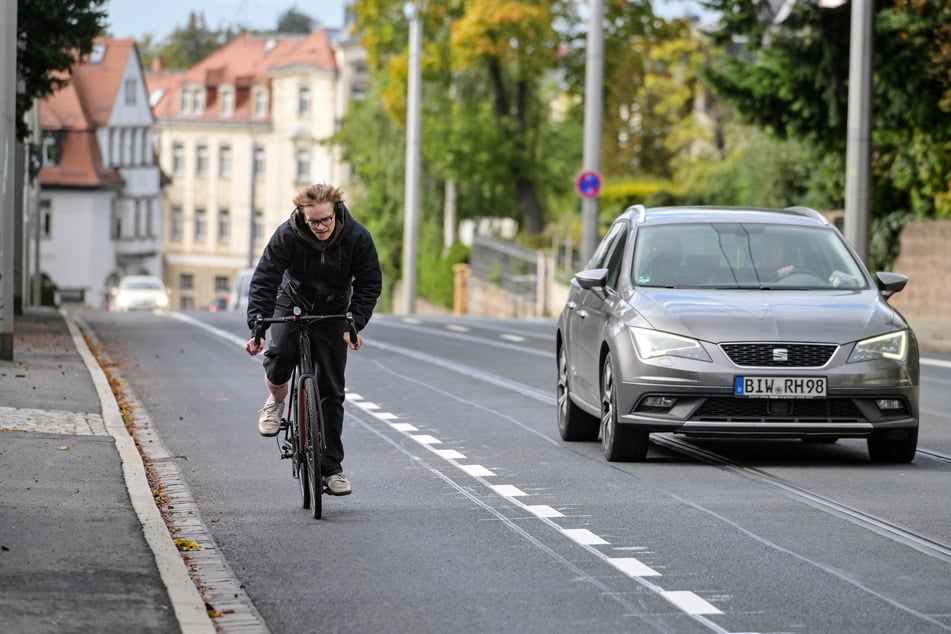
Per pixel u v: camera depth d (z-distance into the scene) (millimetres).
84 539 20672
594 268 33719
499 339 66125
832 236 31844
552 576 19219
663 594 18203
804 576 19219
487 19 128375
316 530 22406
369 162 163625
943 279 78250
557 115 176375
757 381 28125
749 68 74938
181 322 79000
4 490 24547
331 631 16453
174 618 16516
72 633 15711
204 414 37719
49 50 63156
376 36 140625
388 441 32844
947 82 70875
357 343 23500
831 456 30609
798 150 95500
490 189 148250
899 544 21359
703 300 29469
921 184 80000
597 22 91188
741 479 27469
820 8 71812
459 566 19844
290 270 23375
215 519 23328
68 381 42469
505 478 27562
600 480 27328
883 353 28500
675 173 152250
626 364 28891
